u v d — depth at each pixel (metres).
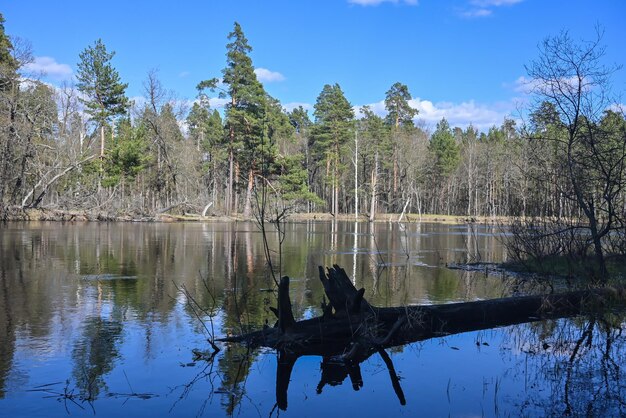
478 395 5.58
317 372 6.36
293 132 73.69
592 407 5.23
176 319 8.65
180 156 54.88
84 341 7.29
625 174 13.43
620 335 8.16
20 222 37.47
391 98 78.62
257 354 6.96
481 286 12.52
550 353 7.16
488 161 68.81
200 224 42.19
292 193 52.38
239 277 13.32
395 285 12.55
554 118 13.59
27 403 5.13
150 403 5.21
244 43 51.53
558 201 15.59
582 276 13.31
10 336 7.48
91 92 47.75
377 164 67.50
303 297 10.68
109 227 34.78
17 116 38.62
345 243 25.75
